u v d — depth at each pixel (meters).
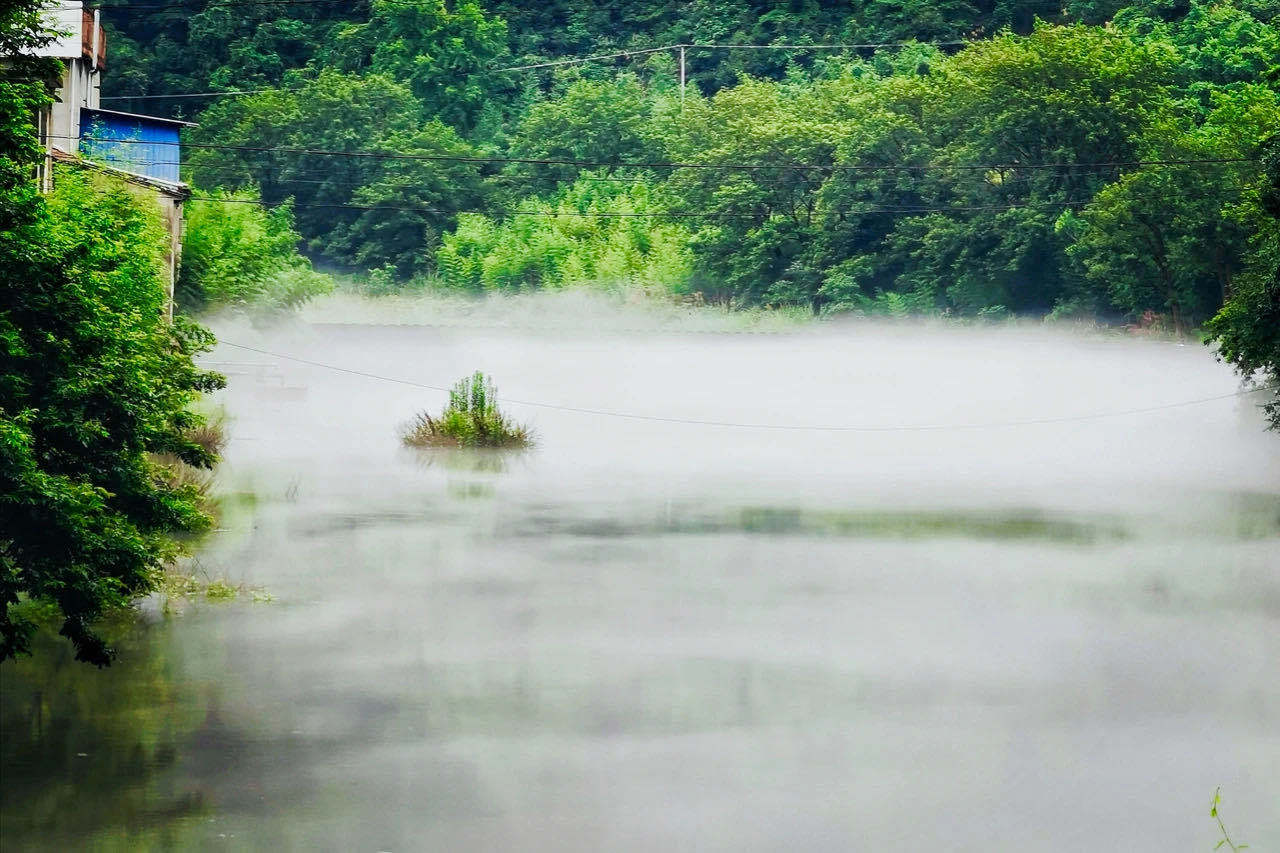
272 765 53.25
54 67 62.06
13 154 59.88
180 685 62.91
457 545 96.69
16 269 60.09
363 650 69.19
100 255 70.62
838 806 50.03
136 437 65.38
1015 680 65.25
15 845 45.59
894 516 111.62
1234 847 46.81
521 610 78.19
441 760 54.12
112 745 55.06
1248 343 122.69
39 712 58.91
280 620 74.94
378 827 47.69
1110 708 61.38
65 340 61.84
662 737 57.09
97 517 61.62
